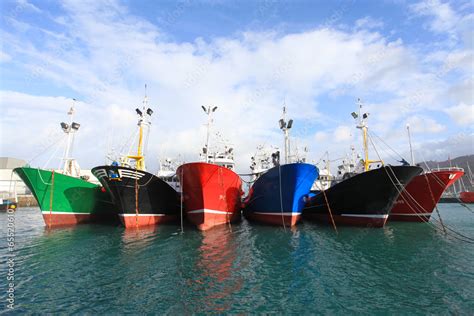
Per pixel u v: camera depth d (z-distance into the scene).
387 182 15.20
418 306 6.79
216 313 6.45
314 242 13.31
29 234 15.43
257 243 13.09
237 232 15.70
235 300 7.11
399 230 16.55
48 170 17.03
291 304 6.90
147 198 16.88
